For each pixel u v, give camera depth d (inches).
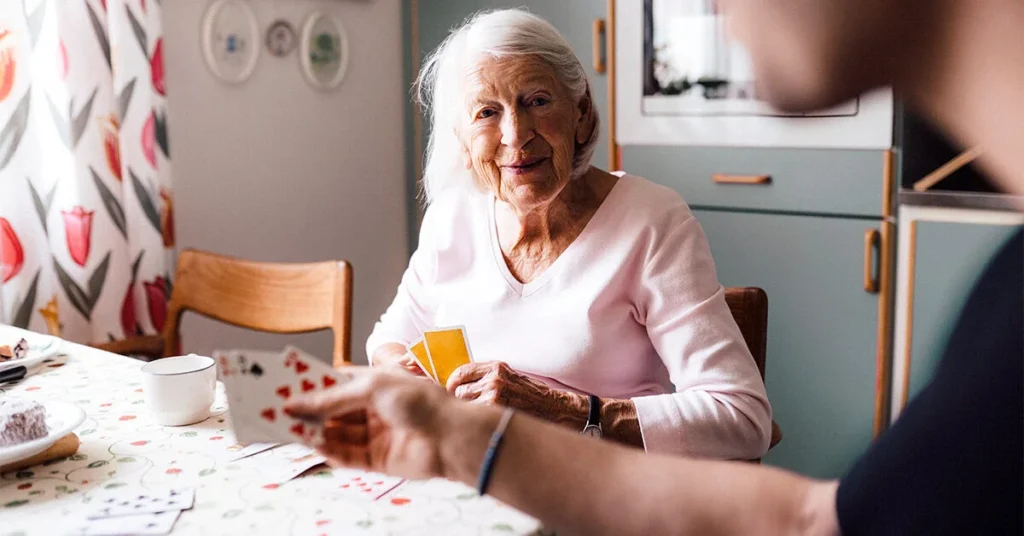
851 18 14.6
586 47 108.5
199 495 36.9
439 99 59.2
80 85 83.2
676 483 30.9
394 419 32.6
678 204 54.4
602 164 110.3
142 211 90.0
